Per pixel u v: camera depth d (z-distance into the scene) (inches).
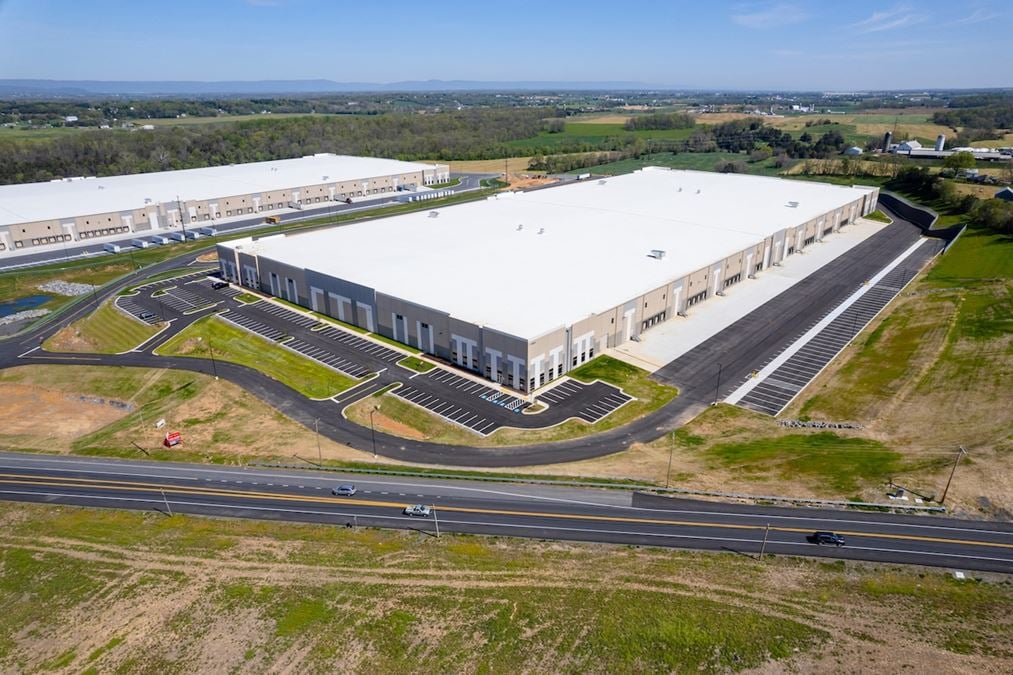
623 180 6633.9
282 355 3243.1
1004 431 2251.5
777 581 1675.7
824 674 1393.9
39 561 1856.5
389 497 2117.4
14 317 3998.5
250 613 1627.7
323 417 2662.4
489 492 2121.1
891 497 1984.5
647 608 1592.0
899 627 1510.8
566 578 1712.6
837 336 3346.5
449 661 1467.8
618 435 2450.8
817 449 2287.2
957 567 1707.7
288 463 2338.8
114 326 3745.1
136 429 2655.0
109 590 1733.5
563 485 2145.7
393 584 1711.4
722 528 1900.8
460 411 2645.2
